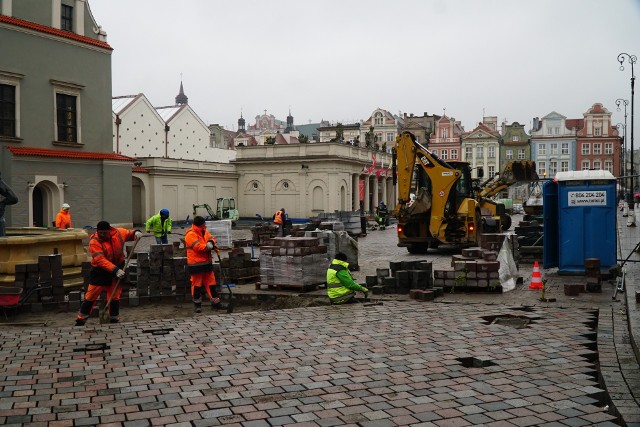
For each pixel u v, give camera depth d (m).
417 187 23.78
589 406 5.80
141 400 6.12
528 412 5.65
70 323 11.06
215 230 27.27
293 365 7.34
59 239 14.48
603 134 91.56
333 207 52.56
